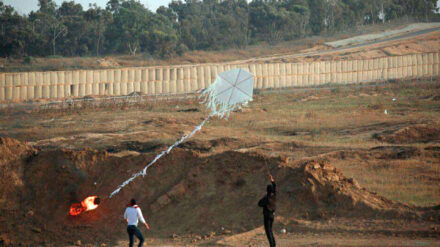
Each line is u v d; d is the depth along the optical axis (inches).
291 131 4409.5
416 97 6806.1
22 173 1931.6
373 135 3986.2
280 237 1407.5
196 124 4913.9
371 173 2618.1
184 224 1711.4
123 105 6550.2
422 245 1178.6
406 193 2116.1
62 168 1957.4
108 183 1967.3
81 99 7160.4
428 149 3211.1
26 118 5457.7
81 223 1796.3
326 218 1540.4
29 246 1635.1
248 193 1777.8
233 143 3698.3
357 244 1231.5
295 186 1704.0
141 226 1759.4
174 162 2016.5
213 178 1891.0
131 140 3941.9
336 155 3110.2
